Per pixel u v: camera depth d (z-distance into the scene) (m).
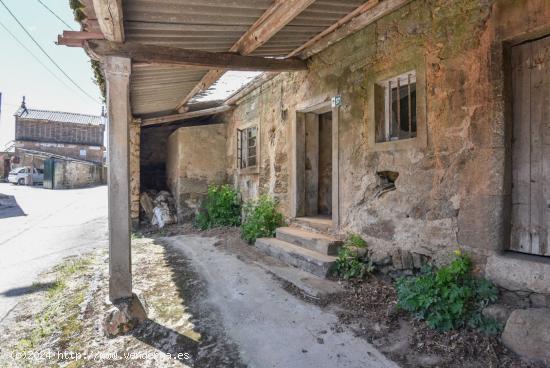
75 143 32.94
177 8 2.82
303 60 4.89
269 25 3.25
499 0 2.61
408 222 3.42
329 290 3.43
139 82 5.05
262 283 3.81
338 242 4.23
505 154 2.61
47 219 9.85
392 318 2.82
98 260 5.25
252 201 6.59
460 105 2.90
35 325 3.08
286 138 5.71
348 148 4.24
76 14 2.88
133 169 8.27
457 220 2.94
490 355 2.25
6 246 6.39
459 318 2.59
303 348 2.50
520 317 2.27
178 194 8.27
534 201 2.55
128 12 2.81
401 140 3.48
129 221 3.18
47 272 4.68
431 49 3.14
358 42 4.03
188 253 5.36
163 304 3.39
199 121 10.60
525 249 2.61
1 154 27.55
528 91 2.59
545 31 2.42
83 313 3.25
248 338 2.68
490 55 2.67
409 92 3.53
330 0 3.19
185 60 3.63
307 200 5.57
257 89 6.79
